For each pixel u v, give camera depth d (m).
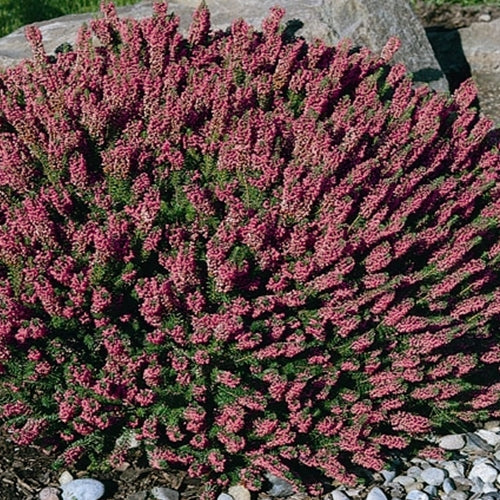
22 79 1.28
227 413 1.05
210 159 1.16
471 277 1.24
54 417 1.08
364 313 1.10
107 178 1.12
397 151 1.21
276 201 1.10
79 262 1.08
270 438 1.06
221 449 1.07
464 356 1.16
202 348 1.05
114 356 1.04
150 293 1.05
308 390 1.08
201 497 1.05
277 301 1.08
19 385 1.08
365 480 1.11
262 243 1.07
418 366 1.14
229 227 1.05
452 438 1.19
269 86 1.29
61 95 1.19
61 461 1.06
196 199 1.08
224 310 1.06
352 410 1.08
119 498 1.06
